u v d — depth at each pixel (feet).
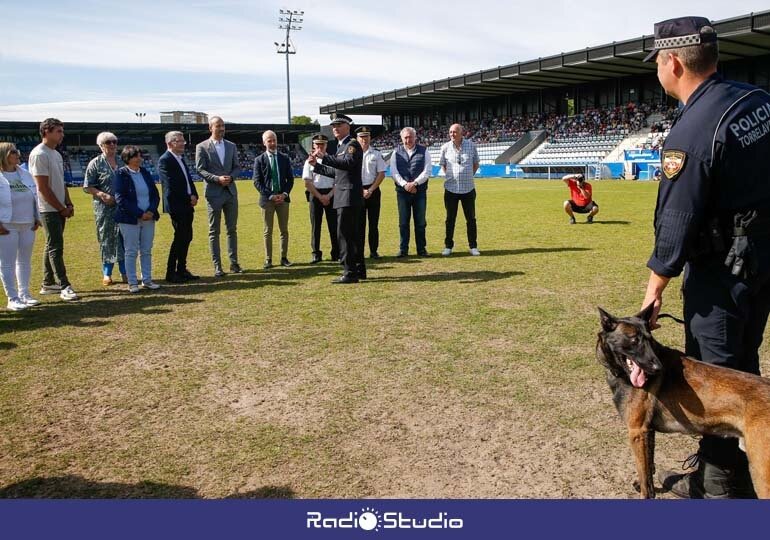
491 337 18.80
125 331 20.48
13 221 23.45
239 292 26.32
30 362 17.38
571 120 163.22
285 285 27.61
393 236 44.42
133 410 13.97
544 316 20.92
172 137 28.19
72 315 22.75
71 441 12.45
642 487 9.50
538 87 174.50
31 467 11.39
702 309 9.20
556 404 13.80
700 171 8.45
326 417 13.39
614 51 124.88
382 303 23.57
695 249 9.02
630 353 9.08
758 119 8.55
